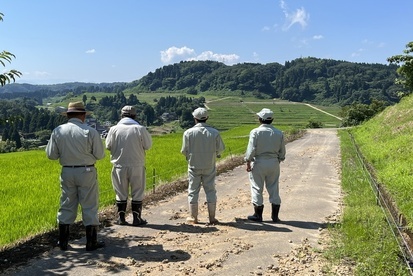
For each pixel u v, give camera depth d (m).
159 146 26.92
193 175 7.79
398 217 8.01
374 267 5.41
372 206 9.05
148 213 8.71
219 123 155.62
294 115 171.50
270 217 8.44
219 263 5.68
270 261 5.83
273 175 8.03
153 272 5.35
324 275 5.28
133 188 7.59
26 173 14.68
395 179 10.66
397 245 6.24
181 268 5.50
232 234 7.11
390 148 16.78
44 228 7.16
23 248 6.21
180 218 8.34
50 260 5.75
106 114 177.25
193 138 7.66
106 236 6.94
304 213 8.80
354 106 68.50
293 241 6.73
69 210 6.16
